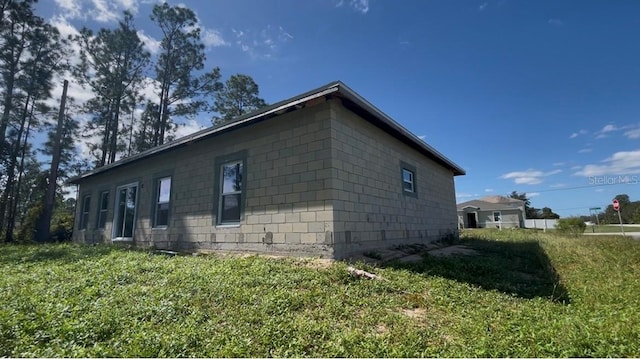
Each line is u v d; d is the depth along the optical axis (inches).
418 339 126.0
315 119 279.6
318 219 264.1
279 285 187.3
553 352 114.9
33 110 898.1
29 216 820.0
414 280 216.5
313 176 273.0
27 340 115.6
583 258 339.9
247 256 283.9
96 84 952.3
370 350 115.6
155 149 407.5
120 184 500.1
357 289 185.9
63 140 938.1
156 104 1034.7
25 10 824.3
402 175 395.2
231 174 339.0
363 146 316.2
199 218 358.9
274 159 299.9
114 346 111.3
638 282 236.2
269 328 129.7
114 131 994.7
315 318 144.3
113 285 190.7
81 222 591.5
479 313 160.1
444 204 528.1
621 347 115.6
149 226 423.8
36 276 218.4
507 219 1556.3
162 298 162.7
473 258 327.0
